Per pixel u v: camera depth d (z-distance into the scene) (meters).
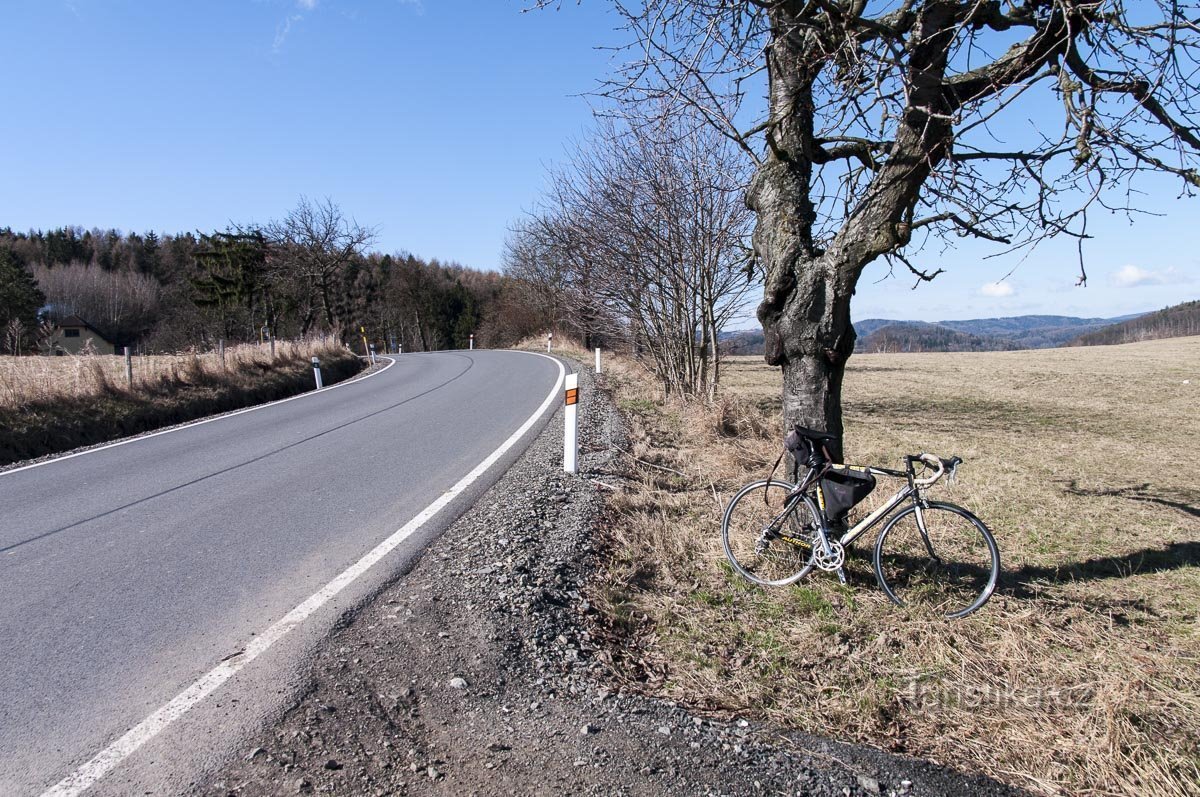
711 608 4.47
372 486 7.22
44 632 3.93
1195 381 25.28
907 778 2.91
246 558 5.09
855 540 5.24
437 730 3.03
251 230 44.09
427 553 5.14
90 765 2.76
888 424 14.53
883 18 4.62
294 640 3.79
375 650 3.67
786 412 5.09
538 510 6.04
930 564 4.94
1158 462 10.41
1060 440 12.62
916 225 4.31
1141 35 3.90
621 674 3.63
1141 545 6.00
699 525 5.85
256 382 16.88
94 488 7.42
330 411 13.41
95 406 12.00
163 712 3.12
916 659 3.96
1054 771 3.08
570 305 14.53
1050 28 4.13
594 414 11.79
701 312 12.02
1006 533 6.35
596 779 2.75
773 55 4.90
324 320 47.97
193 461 8.76
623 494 6.56
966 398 20.58
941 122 4.21
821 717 3.40
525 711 3.18
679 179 10.89
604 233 11.84
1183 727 3.36
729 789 2.74
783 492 5.59
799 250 4.82
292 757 2.81
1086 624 4.41
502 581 4.46
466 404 13.80
